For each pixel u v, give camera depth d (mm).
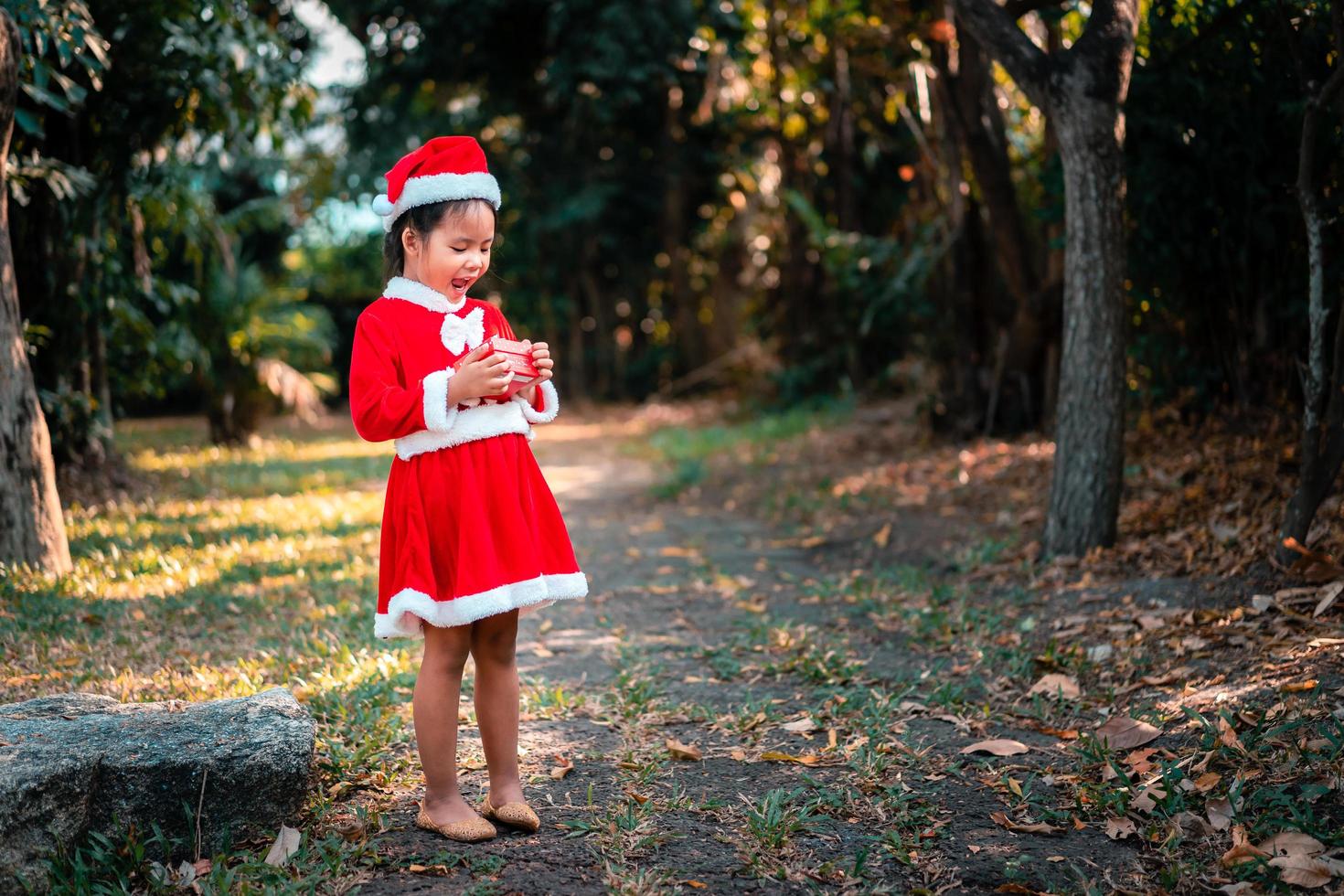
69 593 4707
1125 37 5023
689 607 5336
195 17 6738
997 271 9484
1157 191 6367
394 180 2604
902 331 13430
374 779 2902
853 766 3070
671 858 2516
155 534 6246
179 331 10453
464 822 2584
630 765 3072
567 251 19547
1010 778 2932
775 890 2369
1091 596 4645
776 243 16359
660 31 14445
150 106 7117
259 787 2525
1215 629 3930
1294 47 4281
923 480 8109
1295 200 5871
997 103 8562
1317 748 2777
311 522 6914
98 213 7266
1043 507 6598
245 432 12539
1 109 4586
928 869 2463
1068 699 3588
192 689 3564
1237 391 6641
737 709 3658
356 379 2561
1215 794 2727
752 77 15758
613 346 20500
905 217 12078
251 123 7715
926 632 4562
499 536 2535
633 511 8617
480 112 17297
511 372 2529
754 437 12250
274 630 4395
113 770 2416
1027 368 9219
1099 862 2480
